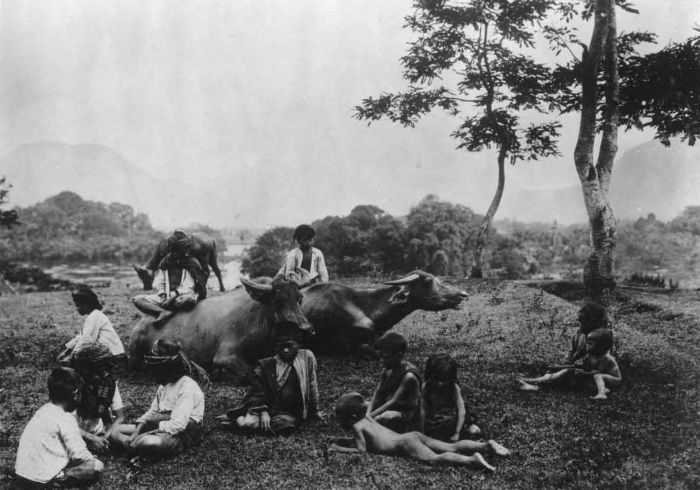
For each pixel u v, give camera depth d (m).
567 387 8.24
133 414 7.40
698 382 8.33
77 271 138.62
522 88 20.69
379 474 5.52
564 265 108.75
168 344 6.26
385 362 6.55
